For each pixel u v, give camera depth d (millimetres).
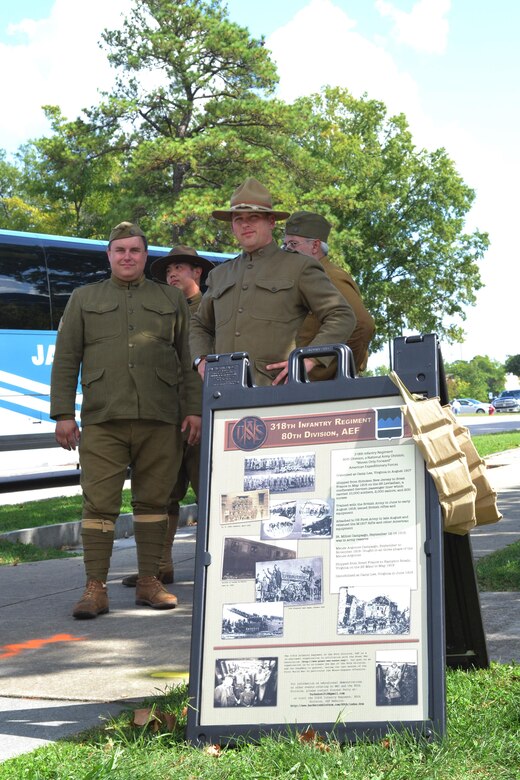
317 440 3549
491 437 25359
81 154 37375
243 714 3336
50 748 3414
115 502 6180
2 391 15773
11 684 4418
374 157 49000
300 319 4797
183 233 35469
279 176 35750
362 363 5766
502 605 5477
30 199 54500
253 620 3424
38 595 6922
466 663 4043
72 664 4773
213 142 34281
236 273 4887
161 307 6320
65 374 6254
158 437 6277
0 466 15648
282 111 36438
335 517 3451
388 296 49125
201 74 36344
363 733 3189
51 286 16438
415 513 3367
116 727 3557
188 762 3117
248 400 3668
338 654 3314
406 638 3262
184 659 4797
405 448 3439
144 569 6340
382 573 3346
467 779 2904
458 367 159375
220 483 3617
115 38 36438
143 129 37812
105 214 38594
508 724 3379
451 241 49781
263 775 2943
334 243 37844
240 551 3518
